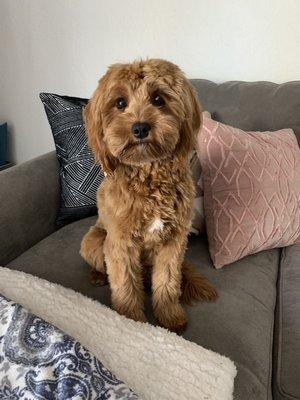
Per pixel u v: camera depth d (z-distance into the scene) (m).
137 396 0.60
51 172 1.40
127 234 0.91
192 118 0.91
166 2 1.54
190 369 0.72
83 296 0.89
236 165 1.13
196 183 1.16
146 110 0.82
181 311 0.95
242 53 1.53
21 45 1.86
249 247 1.11
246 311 0.94
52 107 1.41
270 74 1.53
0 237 1.14
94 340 0.76
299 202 1.18
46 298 0.85
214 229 1.10
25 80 1.95
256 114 1.33
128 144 0.83
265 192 1.13
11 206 1.18
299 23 1.42
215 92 1.40
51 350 0.66
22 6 1.76
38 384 0.61
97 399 0.59
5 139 2.11
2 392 0.62
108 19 1.65
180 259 0.98
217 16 1.50
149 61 0.86
